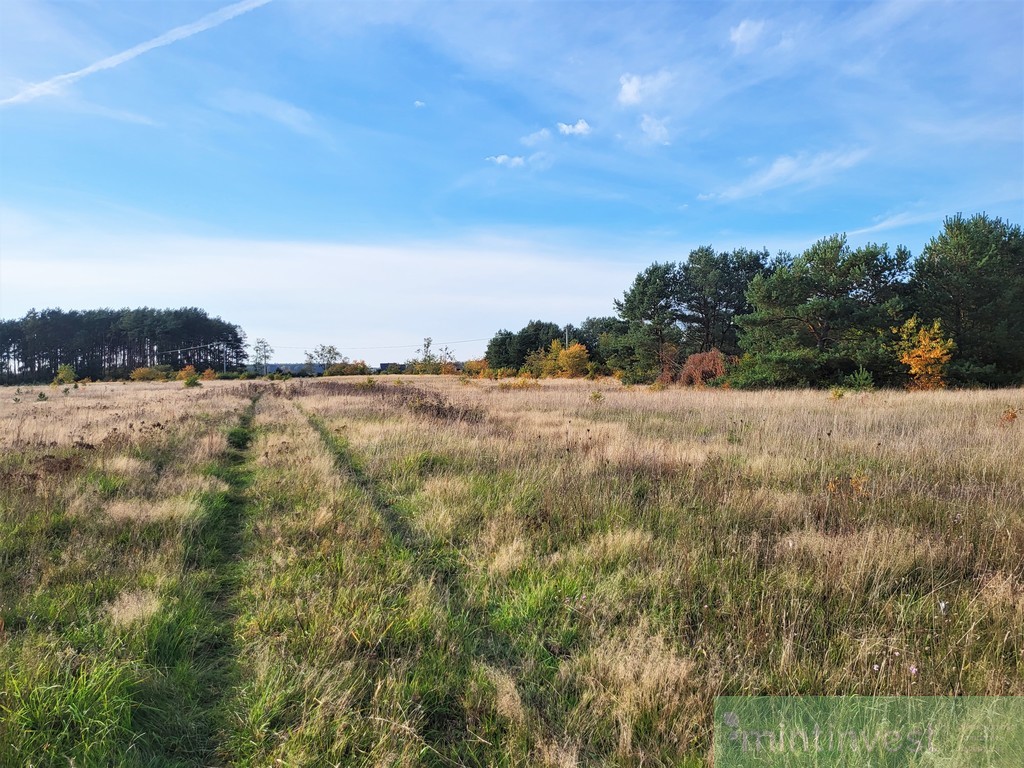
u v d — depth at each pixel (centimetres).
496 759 227
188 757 232
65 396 2652
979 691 252
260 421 1394
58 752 220
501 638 321
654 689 255
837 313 2394
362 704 256
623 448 804
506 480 659
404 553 435
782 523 498
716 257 4172
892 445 813
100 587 365
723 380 2672
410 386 3136
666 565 395
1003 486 579
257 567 425
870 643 291
